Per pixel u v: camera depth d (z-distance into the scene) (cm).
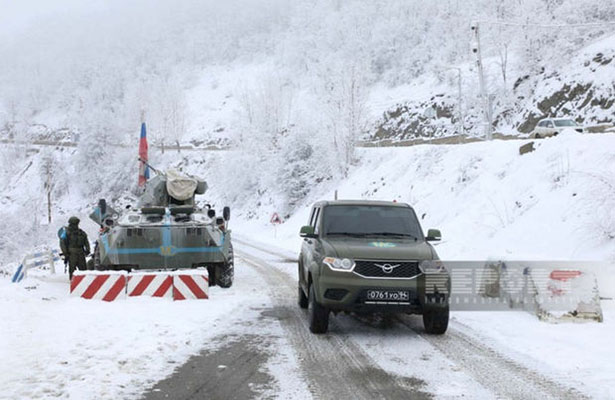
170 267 1248
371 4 9762
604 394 512
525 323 834
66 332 770
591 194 1381
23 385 532
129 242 1220
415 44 8506
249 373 588
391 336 771
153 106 8794
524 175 1914
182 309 959
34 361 618
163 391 525
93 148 8562
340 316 926
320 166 4497
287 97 6681
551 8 4966
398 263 736
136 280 1086
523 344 714
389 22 8894
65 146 10712
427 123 6109
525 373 585
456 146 2762
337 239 821
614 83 3972
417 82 7781
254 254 2378
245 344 719
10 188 9769
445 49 7700
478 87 5491
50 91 16312
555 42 4762
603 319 841
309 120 4797
